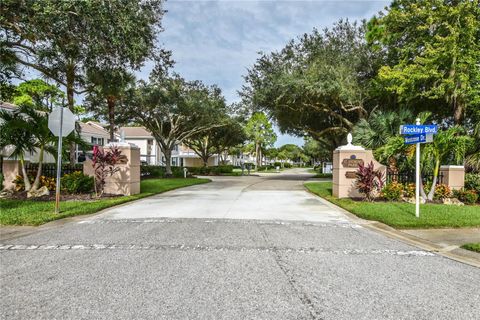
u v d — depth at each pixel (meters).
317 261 5.02
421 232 7.36
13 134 11.53
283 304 3.48
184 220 8.31
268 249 5.66
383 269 4.71
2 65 13.58
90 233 6.80
